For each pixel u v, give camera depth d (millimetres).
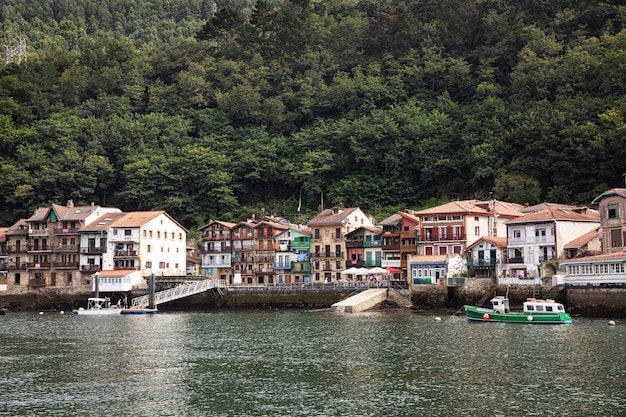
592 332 79250
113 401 49250
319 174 180375
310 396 50125
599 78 169250
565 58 179625
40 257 151750
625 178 131875
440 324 91938
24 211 179750
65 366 62844
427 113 188625
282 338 80250
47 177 179250
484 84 187625
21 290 147750
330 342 75938
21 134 195500
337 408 46781
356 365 61312
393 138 178625
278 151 190125
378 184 174875
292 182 182375
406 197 173500
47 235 151750
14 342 80062
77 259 149250
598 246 109812
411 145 175875
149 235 147875
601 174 142875
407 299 116625
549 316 89250
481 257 120688
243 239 152625
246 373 58656
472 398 48562
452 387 51906
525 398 48188
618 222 104188
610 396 48219
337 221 143000
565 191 146875
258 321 102000
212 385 54125
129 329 93375
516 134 161125
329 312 114250
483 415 44531
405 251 134375
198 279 138750
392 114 186500
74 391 52406
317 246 145125
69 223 151250
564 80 172375
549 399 47781
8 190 180750
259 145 188250
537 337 75938
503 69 199500
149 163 185875
